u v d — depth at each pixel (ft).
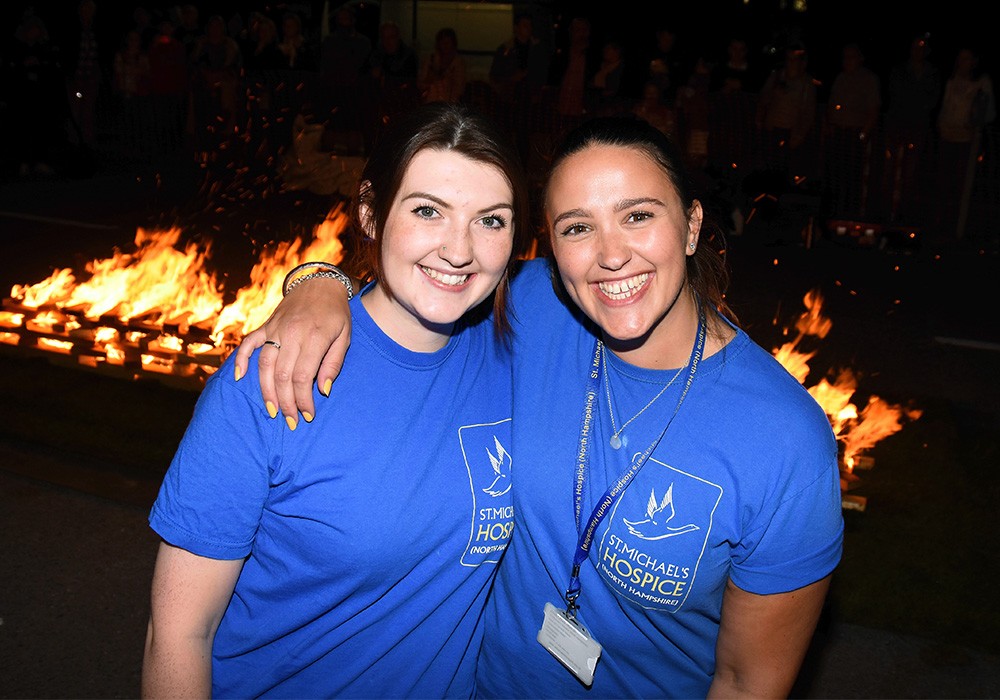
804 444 6.12
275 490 6.31
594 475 6.62
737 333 6.62
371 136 37.70
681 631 6.74
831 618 12.88
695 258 6.95
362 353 6.40
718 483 6.23
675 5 48.29
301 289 6.76
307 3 49.73
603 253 6.23
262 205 36.27
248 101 40.09
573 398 6.84
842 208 36.29
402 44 38.63
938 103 37.70
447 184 6.00
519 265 7.93
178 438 17.29
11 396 18.72
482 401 6.79
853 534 14.92
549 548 6.84
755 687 6.63
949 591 13.52
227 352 19.40
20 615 12.59
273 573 6.49
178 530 6.16
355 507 6.23
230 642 6.69
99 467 16.22
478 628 7.42
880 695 11.59
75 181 40.81
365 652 6.66
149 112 43.70
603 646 7.02
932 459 17.57
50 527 14.53
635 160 6.22
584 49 36.17
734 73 37.88
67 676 11.54
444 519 6.47
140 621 12.59
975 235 36.09
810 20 49.49
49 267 27.63
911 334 25.00
